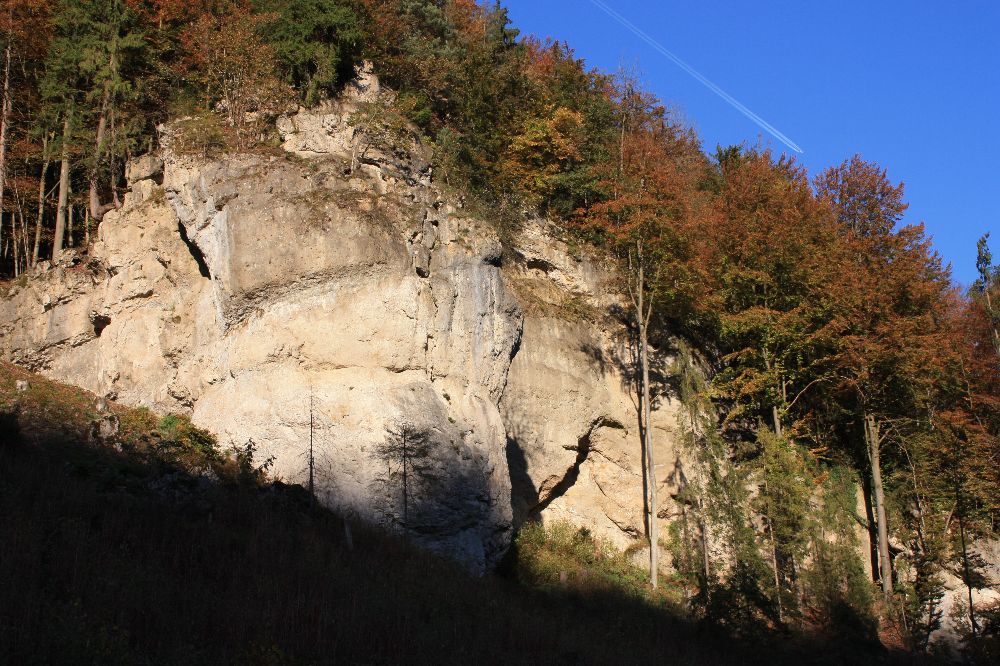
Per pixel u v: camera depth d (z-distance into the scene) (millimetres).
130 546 16469
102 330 28375
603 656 19625
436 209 26797
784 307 33562
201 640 13906
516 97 35281
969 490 30906
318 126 26953
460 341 25484
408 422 22875
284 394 23141
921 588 29344
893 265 33781
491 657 16828
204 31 28656
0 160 31109
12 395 22969
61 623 12422
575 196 33688
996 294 43969
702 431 30969
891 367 32062
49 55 31453
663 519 30859
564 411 29500
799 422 32406
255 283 23797
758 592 24094
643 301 32375
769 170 37562
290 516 20266
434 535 22609
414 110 30375
